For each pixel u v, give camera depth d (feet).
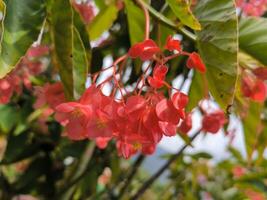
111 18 2.64
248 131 2.71
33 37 1.62
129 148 1.72
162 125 1.60
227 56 1.66
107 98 1.64
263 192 3.70
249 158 2.80
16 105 2.82
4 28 1.56
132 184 3.80
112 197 3.57
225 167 3.94
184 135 2.53
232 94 1.66
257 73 2.04
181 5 1.69
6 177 3.15
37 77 2.73
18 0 1.62
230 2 1.71
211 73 1.69
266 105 2.98
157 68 1.63
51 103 1.89
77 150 2.91
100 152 3.02
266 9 2.61
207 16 1.75
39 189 3.09
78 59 1.76
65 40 1.69
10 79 2.17
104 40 2.95
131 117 1.60
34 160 3.08
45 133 2.99
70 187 2.87
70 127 1.64
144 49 1.62
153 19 2.03
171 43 1.65
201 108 2.33
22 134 2.93
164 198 4.18
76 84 1.74
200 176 3.85
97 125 1.61
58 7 1.68
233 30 1.67
